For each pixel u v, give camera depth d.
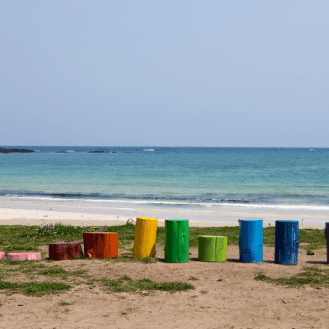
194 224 19.81
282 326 5.27
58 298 6.44
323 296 6.64
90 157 158.88
